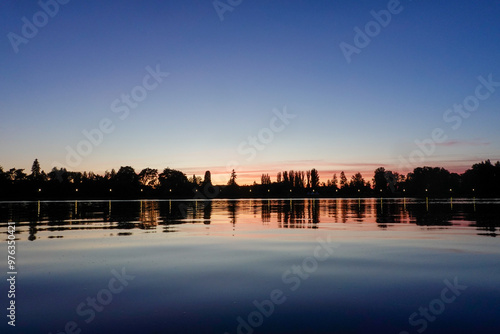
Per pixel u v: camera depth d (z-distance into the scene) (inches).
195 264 365.1
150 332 193.5
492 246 475.5
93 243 512.7
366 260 383.9
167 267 350.6
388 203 2319.1
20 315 219.8
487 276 311.9
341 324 204.2
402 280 299.1
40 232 652.1
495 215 1071.6
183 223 850.1
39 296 257.1
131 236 594.6
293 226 767.7
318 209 1569.9
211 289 274.1
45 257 403.5
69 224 817.5
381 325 202.4
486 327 199.2
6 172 4328.3
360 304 238.7
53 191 4124.0
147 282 294.0
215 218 1021.2
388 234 611.8
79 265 360.5
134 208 1641.2
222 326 201.5
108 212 1311.5
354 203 2438.5
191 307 233.6
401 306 234.5
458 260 382.6
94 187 4362.7
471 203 2098.9
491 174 4667.8
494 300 245.9
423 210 1385.3
